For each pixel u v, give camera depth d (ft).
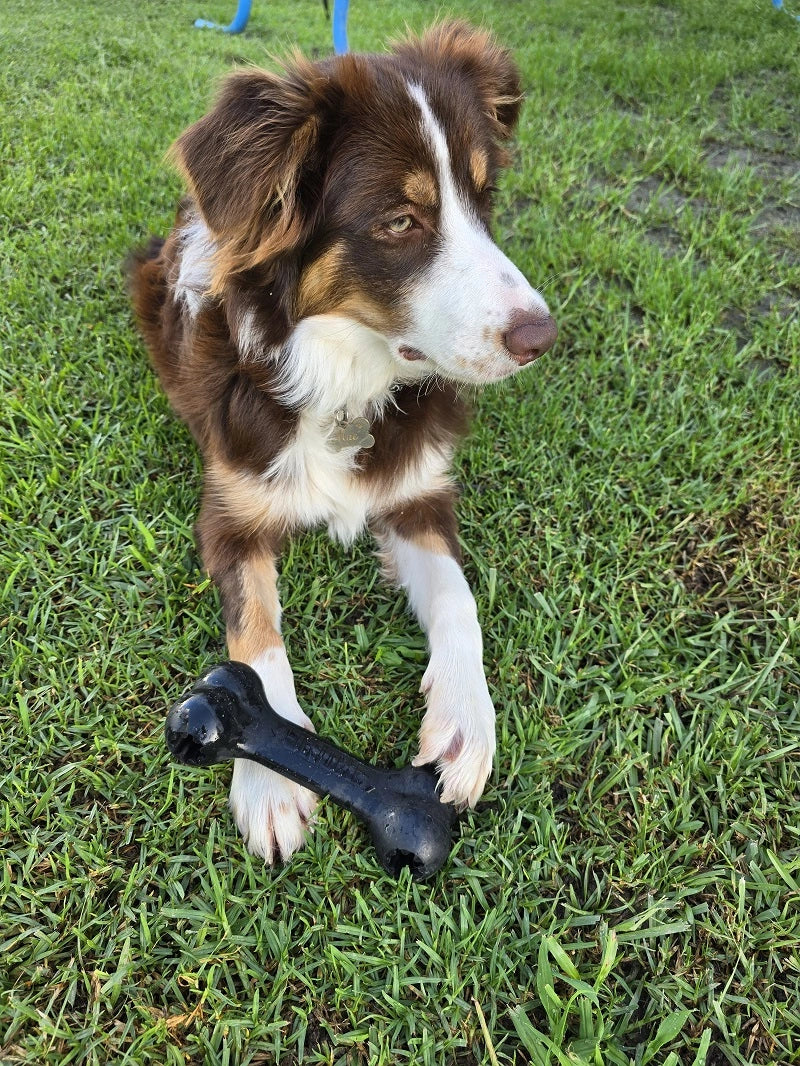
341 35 5.02
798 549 2.65
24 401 2.93
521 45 6.21
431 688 2.12
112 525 2.60
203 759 1.78
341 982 1.75
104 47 5.97
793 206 4.29
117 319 3.32
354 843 1.96
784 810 2.07
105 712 2.17
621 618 2.48
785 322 3.48
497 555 2.62
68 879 1.86
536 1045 1.65
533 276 3.62
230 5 7.66
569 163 4.41
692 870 1.96
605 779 2.11
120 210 3.92
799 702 2.27
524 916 1.87
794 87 5.39
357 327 2.28
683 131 4.84
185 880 1.90
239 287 2.23
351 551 2.66
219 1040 1.68
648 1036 1.75
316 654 2.35
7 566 2.44
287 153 1.95
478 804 2.08
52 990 1.72
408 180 2.07
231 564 2.33
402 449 2.48
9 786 2.00
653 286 3.53
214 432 2.43
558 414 3.05
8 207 3.84
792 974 1.82
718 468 2.90
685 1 7.25
